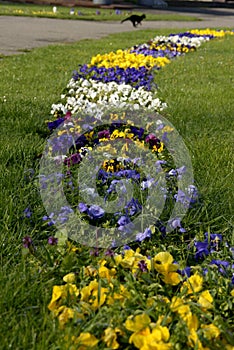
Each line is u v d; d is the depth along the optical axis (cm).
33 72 905
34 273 264
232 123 584
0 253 282
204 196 361
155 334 202
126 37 1658
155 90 738
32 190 355
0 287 247
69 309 224
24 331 221
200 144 479
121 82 747
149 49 1195
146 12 3219
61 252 280
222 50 1320
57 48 1295
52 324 221
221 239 298
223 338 215
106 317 221
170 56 1151
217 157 443
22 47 1353
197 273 257
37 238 306
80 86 748
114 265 259
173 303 225
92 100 640
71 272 265
